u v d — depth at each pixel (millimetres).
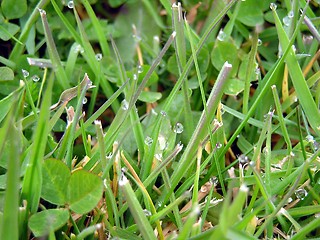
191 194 151
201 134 138
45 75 161
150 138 151
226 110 164
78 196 125
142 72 180
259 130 169
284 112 177
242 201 93
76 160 153
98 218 136
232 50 180
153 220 132
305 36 186
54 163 122
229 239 100
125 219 146
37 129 112
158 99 180
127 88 162
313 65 181
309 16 188
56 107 151
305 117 168
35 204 126
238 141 167
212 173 155
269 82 154
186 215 143
